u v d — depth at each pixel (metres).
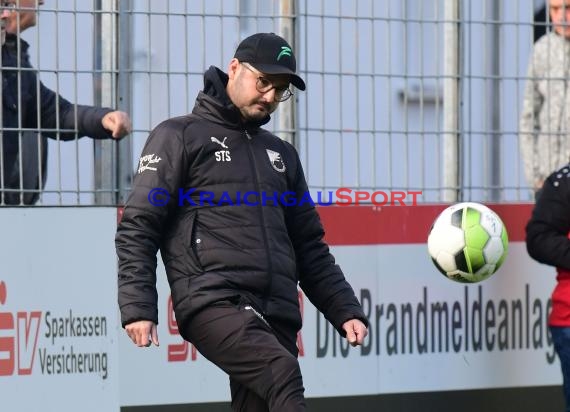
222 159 17.31
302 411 16.34
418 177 24.91
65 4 22.31
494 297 25.34
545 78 25.52
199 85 23.05
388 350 24.53
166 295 22.83
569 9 25.53
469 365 25.17
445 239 22.30
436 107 24.70
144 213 16.94
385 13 24.69
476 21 25.00
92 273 22.27
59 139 22.20
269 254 17.23
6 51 21.95
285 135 23.88
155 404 22.77
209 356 17.11
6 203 22.16
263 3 23.78
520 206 25.55
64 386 22.05
